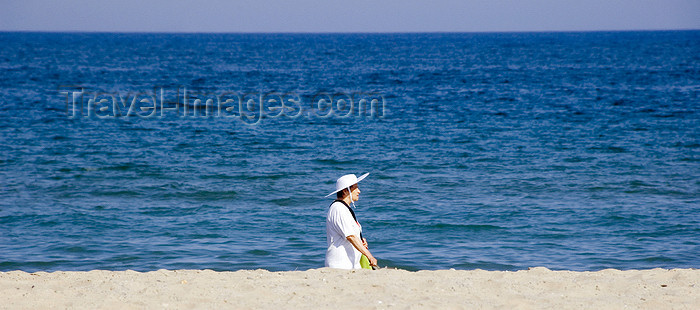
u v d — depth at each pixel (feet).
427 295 40.19
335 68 569.64
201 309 37.58
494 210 96.43
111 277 46.14
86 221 89.56
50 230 84.28
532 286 42.83
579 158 148.46
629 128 200.13
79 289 42.24
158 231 84.28
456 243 78.54
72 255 72.02
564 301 38.96
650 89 341.21
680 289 41.65
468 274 46.50
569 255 72.43
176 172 132.46
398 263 69.31
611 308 37.47
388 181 122.42
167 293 41.01
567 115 237.04
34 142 172.55
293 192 113.29
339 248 50.19
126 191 113.19
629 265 68.08
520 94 321.93
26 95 307.58
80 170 133.80
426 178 125.29
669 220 88.94
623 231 83.30
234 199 107.34
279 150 164.86
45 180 122.62
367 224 88.53
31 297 40.09
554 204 100.68
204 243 78.02
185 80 429.79
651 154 153.28
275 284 42.98
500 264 68.85
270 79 441.68
